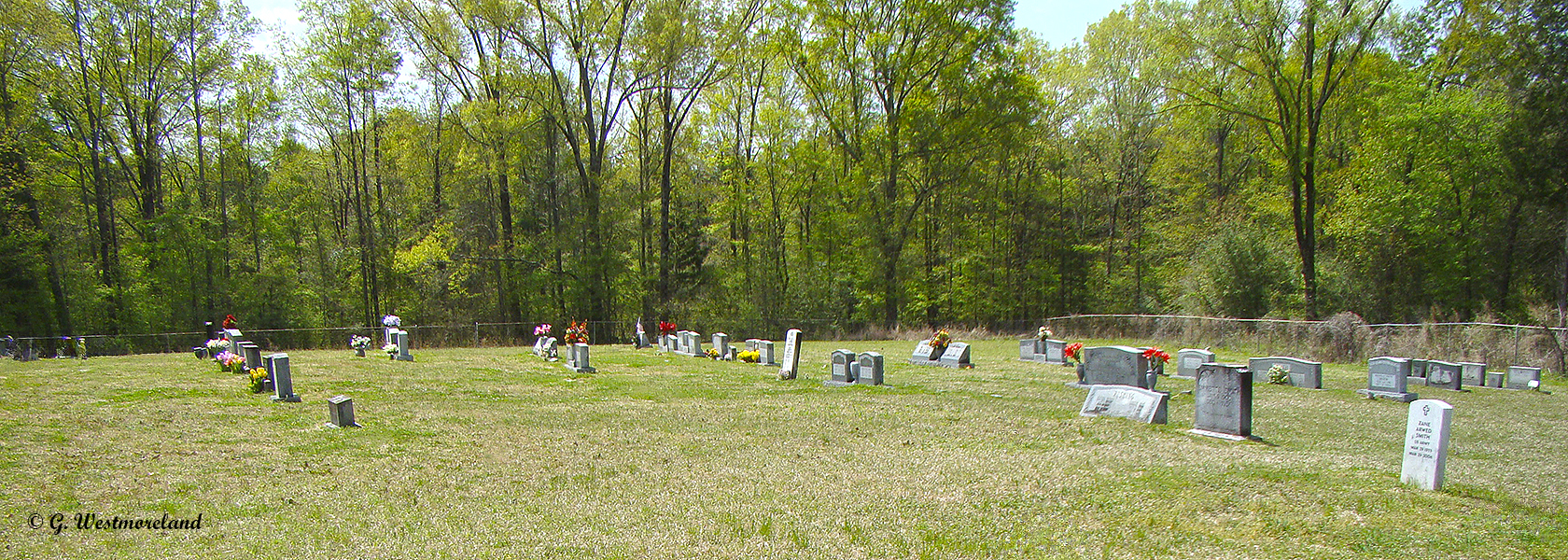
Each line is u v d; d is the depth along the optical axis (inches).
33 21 1039.0
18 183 1074.7
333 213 1541.6
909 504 263.3
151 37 1228.5
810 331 1443.2
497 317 1422.2
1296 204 1115.3
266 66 1354.6
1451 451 389.7
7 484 275.0
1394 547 224.5
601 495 272.7
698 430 405.7
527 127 1286.9
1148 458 336.8
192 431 382.0
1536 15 934.4
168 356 826.8
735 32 1321.4
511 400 520.4
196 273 1261.1
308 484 281.9
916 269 1625.2
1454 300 1133.7
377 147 1487.5
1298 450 368.2
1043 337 890.1
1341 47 1087.0
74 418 411.8
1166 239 1486.2
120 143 1293.1
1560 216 995.3
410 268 1294.3
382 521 239.0
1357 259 1183.6
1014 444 370.6
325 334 1162.0
